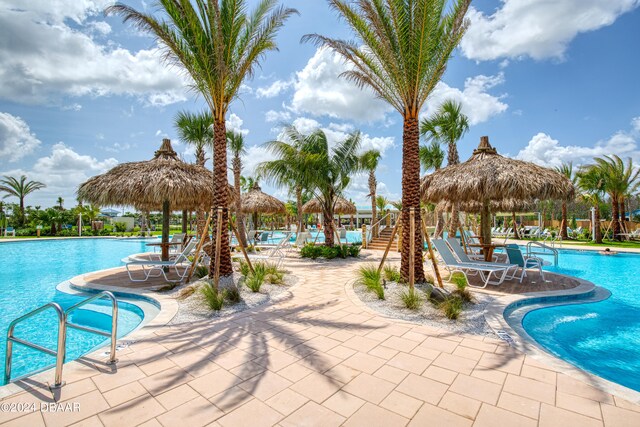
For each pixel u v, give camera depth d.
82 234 32.06
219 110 7.01
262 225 47.28
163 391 2.71
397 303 5.62
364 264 11.03
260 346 3.74
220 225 6.21
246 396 2.64
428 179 10.08
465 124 13.80
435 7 6.19
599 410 2.43
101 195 8.45
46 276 10.05
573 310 6.08
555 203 33.72
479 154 9.55
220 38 6.08
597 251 16.17
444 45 6.62
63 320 2.80
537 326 5.27
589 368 3.85
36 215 32.31
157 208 14.24
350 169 14.01
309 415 2.37
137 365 3.22
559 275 8.76
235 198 11.14
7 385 2.79
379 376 2.99
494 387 2.78
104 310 6.11
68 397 2.61
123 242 25.31
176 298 6.07
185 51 6.71
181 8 6.16
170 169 8.93
